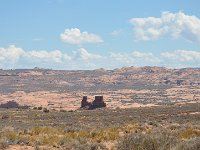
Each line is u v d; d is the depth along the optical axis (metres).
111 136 28.31
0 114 83.56
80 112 93.88
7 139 23.12
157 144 16.23
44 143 23.52
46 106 177.00
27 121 59.75
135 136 16.83
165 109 88.12
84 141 24.03
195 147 14.85
